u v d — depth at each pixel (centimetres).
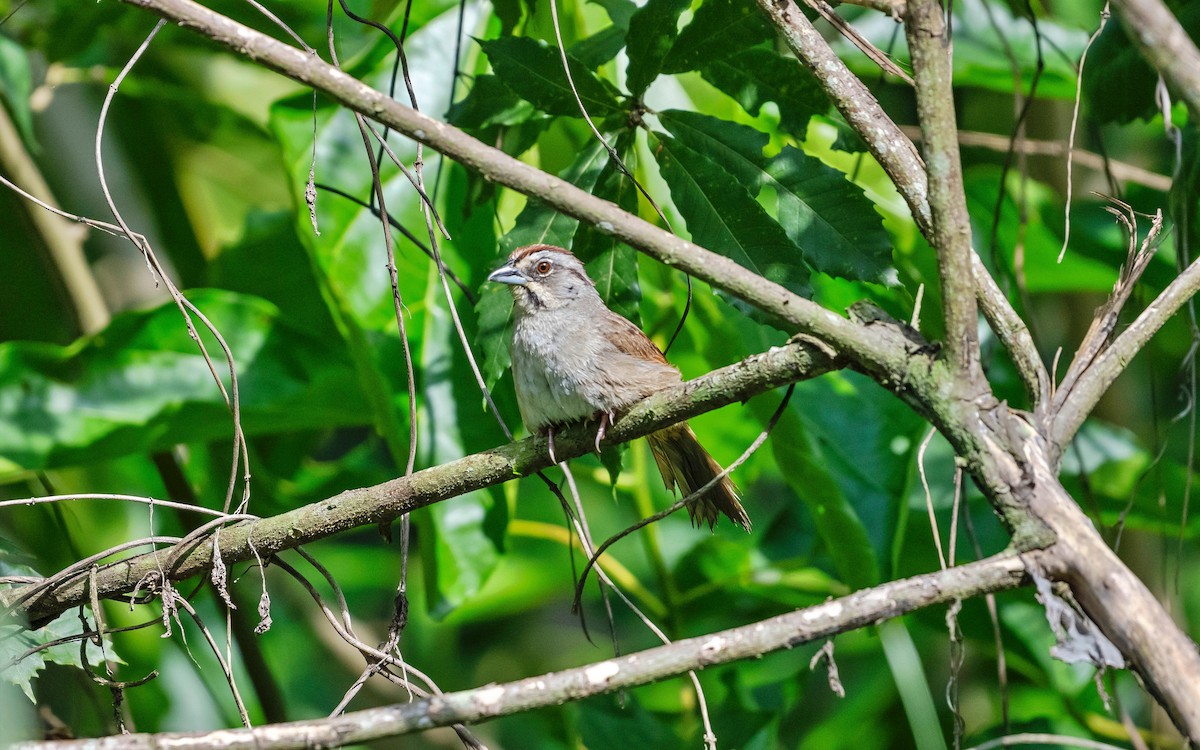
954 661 624
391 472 1266
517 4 942
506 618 1574
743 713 1045
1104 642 539
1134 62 988
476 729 1332
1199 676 516
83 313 1211
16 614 712
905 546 1148
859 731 1268
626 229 609
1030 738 601
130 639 1157
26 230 1216
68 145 1305
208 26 584
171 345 1083
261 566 702
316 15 1158
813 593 1209
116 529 1230
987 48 1125
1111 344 649
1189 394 877
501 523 965
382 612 1520
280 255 1235
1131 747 1119
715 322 1007
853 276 767
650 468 1426
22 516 1163
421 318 977
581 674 569
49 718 816
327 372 1091
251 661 1130
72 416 1040
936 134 590
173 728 1190
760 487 1544
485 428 962
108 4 1165
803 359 628
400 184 991
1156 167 1345
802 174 785
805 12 816
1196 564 1338
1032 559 556
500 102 887
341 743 567
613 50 871
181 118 1327
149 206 1348
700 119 804
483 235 998
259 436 1259
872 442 1048
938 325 1038
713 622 1234
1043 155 1302
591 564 682
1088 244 1191
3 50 1052
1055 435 603
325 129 992
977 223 1168
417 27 1029
